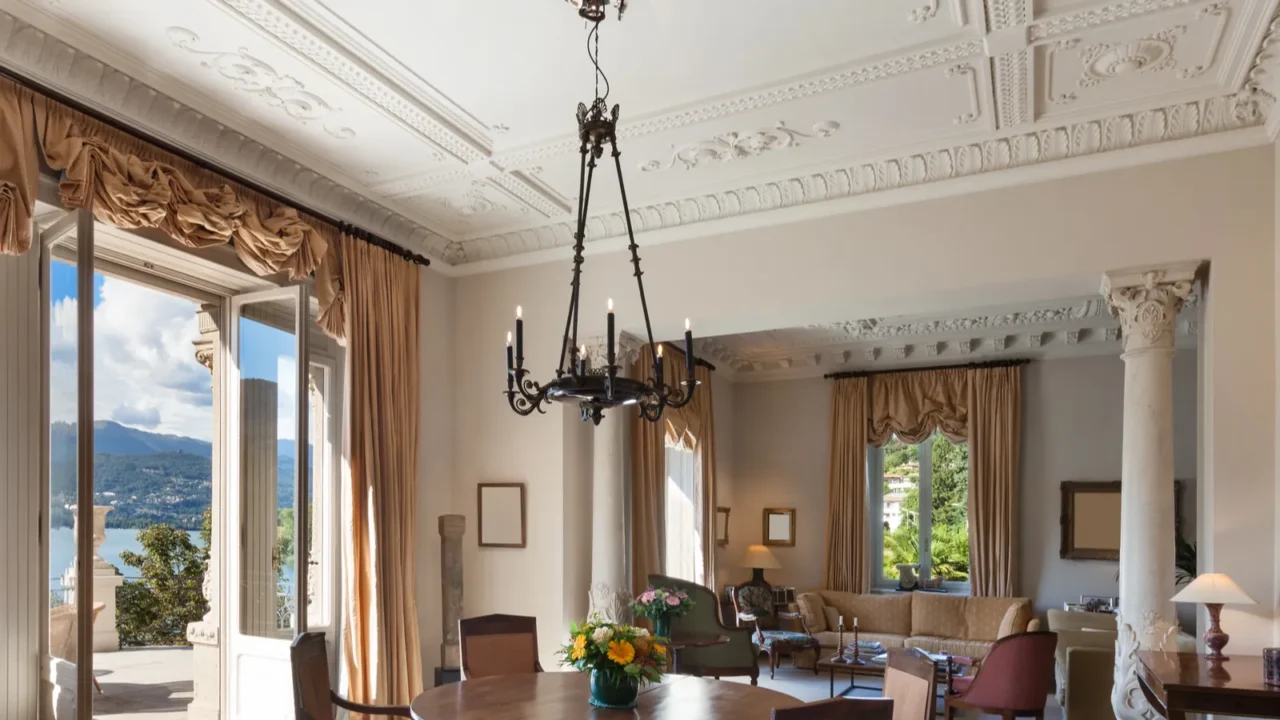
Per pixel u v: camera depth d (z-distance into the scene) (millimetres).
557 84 4449
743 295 5930
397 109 4641
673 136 5059
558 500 6516
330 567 5637
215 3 3631
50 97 3893
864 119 4855
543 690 4039
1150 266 4816
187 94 4410
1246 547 4480
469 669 4777
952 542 10438
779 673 9367
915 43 4070
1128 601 4711
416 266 6461
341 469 5719
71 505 3738
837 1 3705
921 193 5410
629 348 6625
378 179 5652
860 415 10727
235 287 5574
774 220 5852
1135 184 4891
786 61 4230
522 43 4035
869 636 9484
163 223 4395
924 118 4852
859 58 4207
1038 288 5293
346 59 4105
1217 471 4574
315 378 5660
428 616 6504
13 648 3873
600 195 6043
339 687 5520
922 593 9898
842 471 10727
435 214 6340
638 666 3635
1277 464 4422
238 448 5523
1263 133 4602
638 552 7688
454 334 7086
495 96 4574
